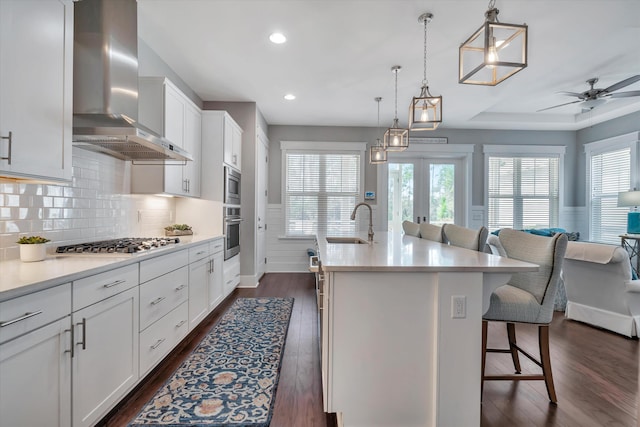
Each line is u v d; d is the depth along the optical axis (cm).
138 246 206
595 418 171
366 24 269
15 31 134
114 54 218
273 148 579
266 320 323
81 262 163
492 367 229
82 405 143
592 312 312
